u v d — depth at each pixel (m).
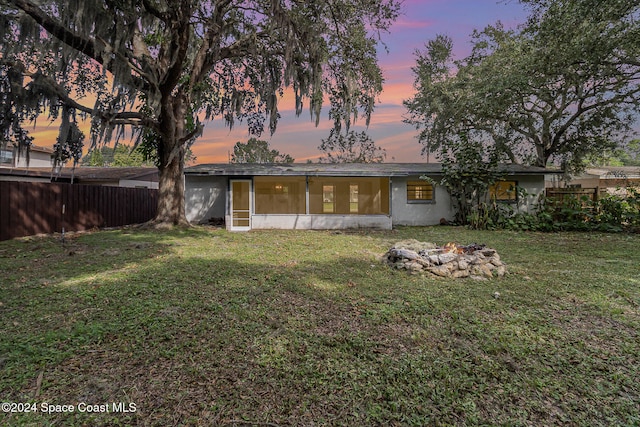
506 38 15.38
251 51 10.58
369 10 9.60
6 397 2.16
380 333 3.22
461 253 5.95
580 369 2.57
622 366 2.62
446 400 2.19
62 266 5.93
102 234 10.22
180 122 11.56
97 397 2.18
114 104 8.44
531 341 3.04
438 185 13.91
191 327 3.28
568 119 15.20
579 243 8.94
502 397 2.23
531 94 13.49
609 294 4.41
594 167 22.16
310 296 4.33
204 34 10.95
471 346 2.96
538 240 9.52
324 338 3.07
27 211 9.41
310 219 12.58
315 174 12.52
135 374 2.45
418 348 2.91
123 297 4.19
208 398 2.18
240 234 10.96
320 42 9.84
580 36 10.50
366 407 2.12
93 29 7.01
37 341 2.92
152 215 15.80
